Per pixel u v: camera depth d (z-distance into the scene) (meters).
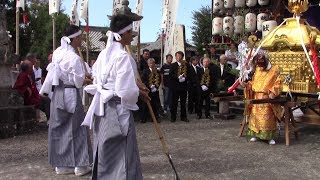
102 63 4.21
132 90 4.01
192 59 11.27
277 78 7.36
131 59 4.11
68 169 5.62
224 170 5.71
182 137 8.17
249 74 8.46
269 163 6.11
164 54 11.96
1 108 8.35
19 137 8.38
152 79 10.27
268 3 14.17
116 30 4.23
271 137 7.44
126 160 4.07
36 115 9.45
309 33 8.45
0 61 8.80
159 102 10.62
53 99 5.52
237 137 8.13
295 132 7.89
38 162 6.27
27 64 9.27
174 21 11.70
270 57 8.71
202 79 10.95
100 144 4.13
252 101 6.97
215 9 15.65
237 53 13.30
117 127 4.06
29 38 32.56
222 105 10.92
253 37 8.89
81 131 5.50
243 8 14.88
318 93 7.80
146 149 7.04
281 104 7.45
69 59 5.45
